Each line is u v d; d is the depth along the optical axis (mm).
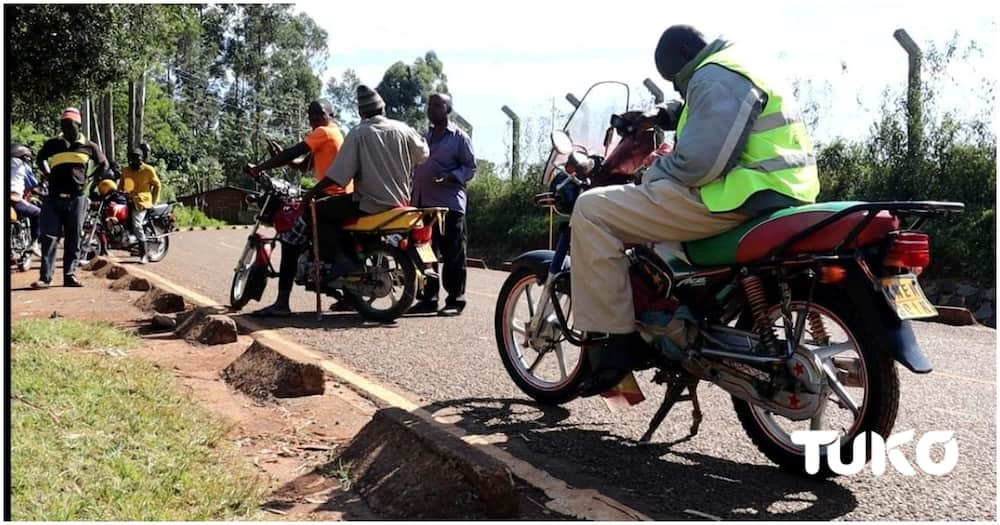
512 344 5367
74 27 16469
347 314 8258
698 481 3959
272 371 5184
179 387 5086
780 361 3822
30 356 4977
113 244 14086
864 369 3730
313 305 8867
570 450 4375
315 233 7648
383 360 6250
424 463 3650
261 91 63312
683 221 4035
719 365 4039
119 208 13883
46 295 8891
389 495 3592
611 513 3496
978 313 11172
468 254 20578
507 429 4703
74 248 9727
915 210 3555
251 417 4672
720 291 4086
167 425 4195
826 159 14148
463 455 3564
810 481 3955
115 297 8750
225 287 10367
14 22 15445
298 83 64438
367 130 7609
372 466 3826
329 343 6828
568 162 4832
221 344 6348
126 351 5922
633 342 4305
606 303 4199
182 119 61531
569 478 3990
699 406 4676
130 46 18156
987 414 5055
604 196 4199
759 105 3900
